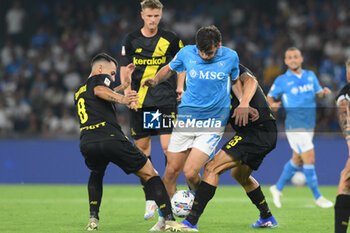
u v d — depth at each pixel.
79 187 40.62
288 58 29.47
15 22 66.50
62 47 63.28
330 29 63.56
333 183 42.44
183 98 19.62
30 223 21.38
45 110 53.19
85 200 30.97
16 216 23.69
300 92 29.12
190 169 18.78
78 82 59.16
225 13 66.62
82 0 68.25
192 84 19.00
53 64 61.50
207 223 21.53
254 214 24.64
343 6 65.56
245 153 18.23
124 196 33.66
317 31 63.53
